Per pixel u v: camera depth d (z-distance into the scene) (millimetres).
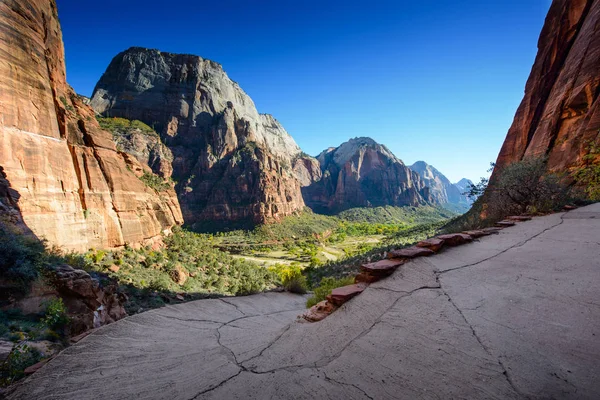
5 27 19938
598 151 15375
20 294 9586
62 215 22797
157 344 3742
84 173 27656
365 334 3033
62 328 8883
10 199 17891
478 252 5512
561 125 23688
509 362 2156
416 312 3240
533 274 3910
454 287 3779
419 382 2148
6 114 18797
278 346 3311
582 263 4070
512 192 11875
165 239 43562
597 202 10898
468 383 2020
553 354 2170
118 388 2650
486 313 2971
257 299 8891
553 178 11273
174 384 2654
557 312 2779
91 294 12297
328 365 2646
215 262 46594
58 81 27453
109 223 29562
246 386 2508
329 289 7930
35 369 3324
